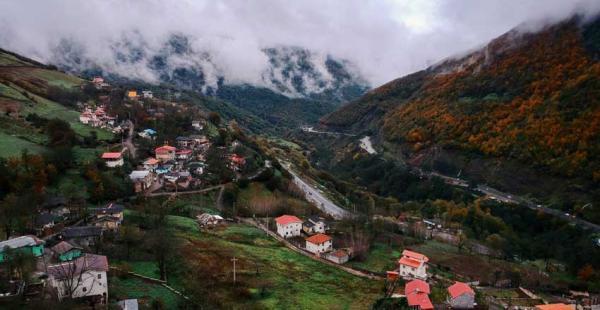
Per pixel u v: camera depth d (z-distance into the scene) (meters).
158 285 81.12
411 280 101.88
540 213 178.12
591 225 166.25
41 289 65.44
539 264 145.62
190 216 136.25
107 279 77.19
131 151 179.00
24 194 104.56
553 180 196.00
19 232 93.56
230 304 81.62
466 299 90.69
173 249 94.50
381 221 154.00
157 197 143.75
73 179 133.00
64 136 159.00
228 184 163.50
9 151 138.38
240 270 98.69
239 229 131.75
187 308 73.38
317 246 120.06
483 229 173.62
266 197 166.25
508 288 116.50
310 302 88.69
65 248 79.62
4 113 174.25
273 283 95.38
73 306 62.91
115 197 133.75
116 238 98.19
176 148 196.00
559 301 110.19
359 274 108.81
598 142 191.00
